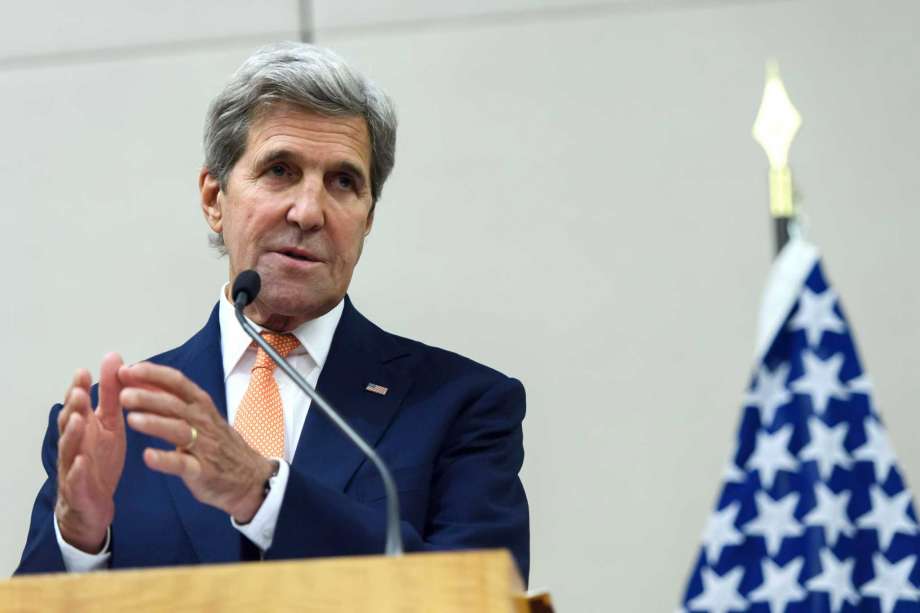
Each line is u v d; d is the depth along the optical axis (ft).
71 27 40.32
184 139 39.11
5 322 38.29
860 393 17.97
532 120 37.78
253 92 25.30
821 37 37.09
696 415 35.60
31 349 38.11
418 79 38.47
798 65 36.99
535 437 35.99
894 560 17.39
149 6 40.14
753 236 36.24
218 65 39.50
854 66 36.81
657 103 37.35
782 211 18.93
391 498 18.21
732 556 17.58
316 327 25.73
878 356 35.17
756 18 37.45
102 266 38.45
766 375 18.24
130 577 15.21
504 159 37.63
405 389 25.45
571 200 37.14
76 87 39.75
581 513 35.53
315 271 24.89
